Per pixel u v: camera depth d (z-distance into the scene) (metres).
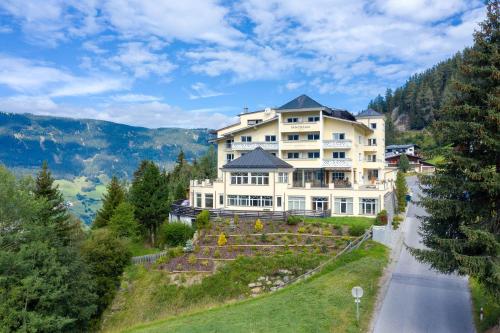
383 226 42.81
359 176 69.31
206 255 42.28
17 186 33.28
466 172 20.44
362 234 43.09
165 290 38.53
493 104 19.73
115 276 41.16
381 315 24.98
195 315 31.11
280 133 64.88
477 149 21.22
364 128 70.38
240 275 38.12
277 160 57.88
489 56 20.44
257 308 27.58
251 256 40.91
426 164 122.31
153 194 57.59
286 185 54.66
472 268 20.19
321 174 64.50
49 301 28.50
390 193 57.28
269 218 50.12
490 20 20.62
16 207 30.64
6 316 25.70
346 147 61.72
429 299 27.58
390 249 40.34
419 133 170.12
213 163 100.12
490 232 20.98
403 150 132.50
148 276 41.03
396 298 27.77
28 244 29.56
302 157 65.12
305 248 41.41
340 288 29.44
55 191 42.88
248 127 67.56
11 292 26.39
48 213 38.56
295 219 47.75
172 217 58.78
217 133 74.38
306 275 35.84
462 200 21.94
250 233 46.44
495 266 19.56
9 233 29.98
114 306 39.09
